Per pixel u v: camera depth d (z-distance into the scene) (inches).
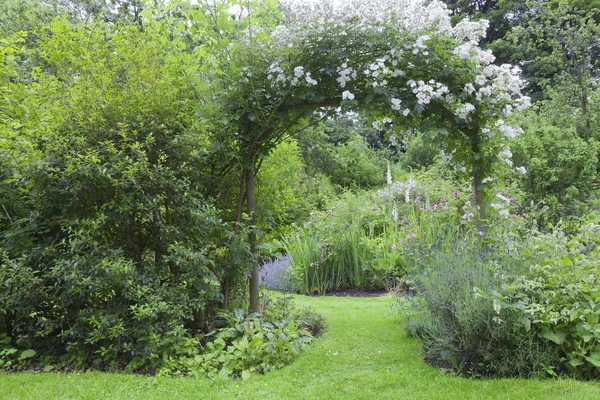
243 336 151.9
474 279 132.9
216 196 185.3
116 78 166.6
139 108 157.5
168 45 195.0
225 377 131.8
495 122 176.9
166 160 162.1
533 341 126.1
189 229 161.5
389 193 381.4
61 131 157.0
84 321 146.0
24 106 179.5
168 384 127.3
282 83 169.9
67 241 155.0
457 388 117.9
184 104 169.3
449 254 155.8
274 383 128.5
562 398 107.1
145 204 149.6
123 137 149.9
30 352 145.3
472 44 168.6
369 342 160.6
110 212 148.8
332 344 158.7
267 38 171.5
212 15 182.5
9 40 186.1
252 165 179.5
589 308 121.4
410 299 163.9
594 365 116.2
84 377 131.6
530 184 318.0
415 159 634.8
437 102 172.9
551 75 634.8
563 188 320.8
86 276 141.3
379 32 163.2
